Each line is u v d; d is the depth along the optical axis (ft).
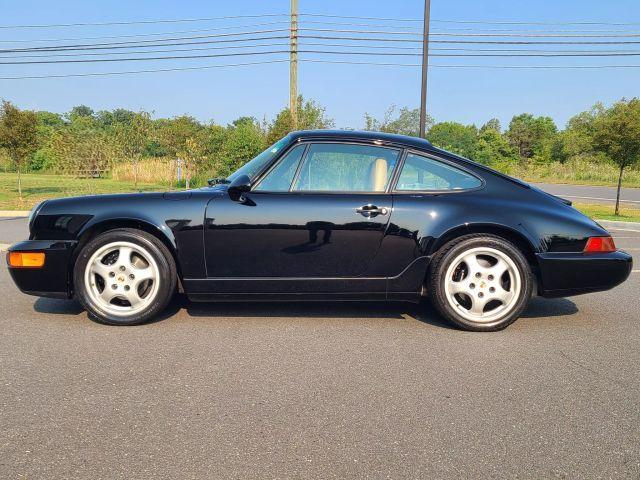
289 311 14.07
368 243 12.41
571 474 6.64
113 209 12.36
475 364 10.48
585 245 12.65
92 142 89.04
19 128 56.18
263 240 12.27
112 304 12.71
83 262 12.34
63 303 14.66
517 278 12.50
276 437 7.45
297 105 64.28
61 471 6.52
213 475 6.48
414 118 77.87
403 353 11.05
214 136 72.08
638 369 10.35
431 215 12.46
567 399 8.89
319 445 7.25
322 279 12.48
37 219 12.49
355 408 8.41
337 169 12.80
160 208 12.32
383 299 12.80
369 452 7.08
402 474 6.57
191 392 8.93
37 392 8.85
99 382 9.29
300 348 11.23
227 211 12.25
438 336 12.24
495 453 7.11
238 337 11.89
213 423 7.84
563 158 219.20
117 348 11.07
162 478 6.41
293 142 12.88
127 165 90.17
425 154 13.02
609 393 9.16
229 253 12.30
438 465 6.79
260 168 12.76
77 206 12.48
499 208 12.60
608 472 6.69
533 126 263.08
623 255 12.85
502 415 8.25
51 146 92.53
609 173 124.47
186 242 12.24
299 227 12.24
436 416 8.18
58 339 11.60
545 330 12.91
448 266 12.48
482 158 174.70
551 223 12.62
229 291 12.50
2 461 6.73
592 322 13.69
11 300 14.92
